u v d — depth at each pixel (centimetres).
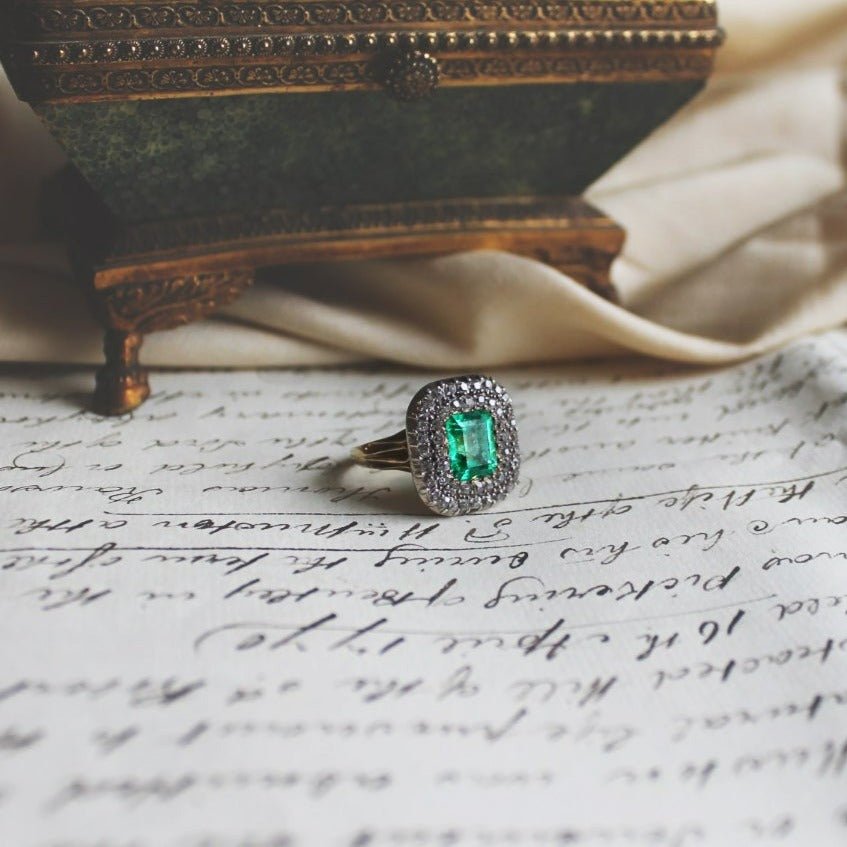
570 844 13
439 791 14
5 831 13
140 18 18
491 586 17
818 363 21
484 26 19
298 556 17
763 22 24
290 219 20
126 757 14
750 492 18
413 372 22
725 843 13
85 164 19
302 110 19
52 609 16
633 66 20
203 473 19
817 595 16
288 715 14
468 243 21
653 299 23
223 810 13
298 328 21
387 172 20
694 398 21
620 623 16
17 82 18
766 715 15
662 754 14
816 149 25
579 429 20
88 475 18
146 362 21
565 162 21
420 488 18
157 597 16
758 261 23
